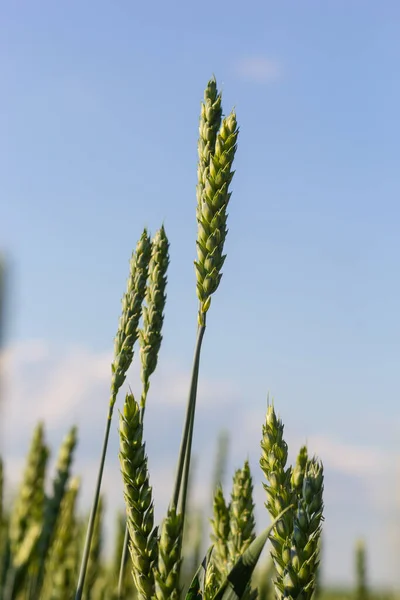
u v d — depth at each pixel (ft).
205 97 1.91
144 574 1.64
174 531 1.61
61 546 2.54
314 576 1.64
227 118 1.89
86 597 2.52
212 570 1.79
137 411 1.68
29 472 2.85
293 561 1.63
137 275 2.06
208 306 1.81
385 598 2.61
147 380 2.02
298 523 1.65
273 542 1.66
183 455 1.74
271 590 2.29
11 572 2.71
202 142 1.90
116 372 2.00
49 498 2.72
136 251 2.07
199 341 1.79
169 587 1.59
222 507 1.91
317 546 1.65
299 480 1.76
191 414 1.75
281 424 1.72
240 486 1.89
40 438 2.89
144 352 2.02
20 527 2.79
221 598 1.60
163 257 2.07
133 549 1.65
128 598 2.56
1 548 2.82
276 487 1.68
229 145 1.88
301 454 1.78
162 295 2.06
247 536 1.87
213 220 1.84
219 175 1.86
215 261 1.82
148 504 1.66
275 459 1.69
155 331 2.03
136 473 1.66
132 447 1.66
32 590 2.70
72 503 2.61
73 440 2.75
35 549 2.71
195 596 1.67
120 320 2.03
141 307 2.04
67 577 2.49
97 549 2.56
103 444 1.96
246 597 1.61
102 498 2.61
